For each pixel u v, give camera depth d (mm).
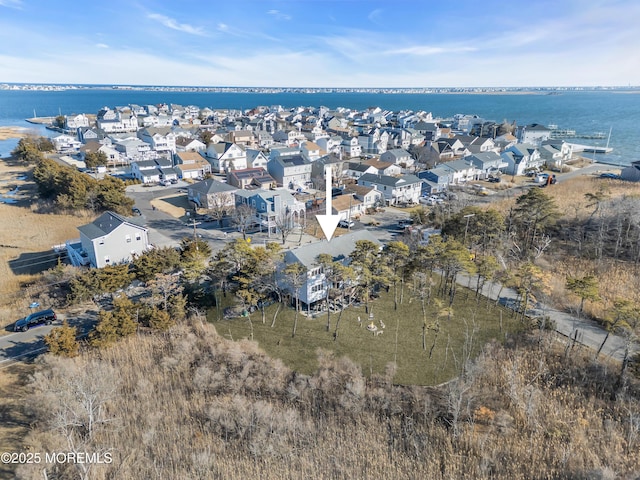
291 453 23047
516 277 38406
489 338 33062
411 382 28484
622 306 29625
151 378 28391
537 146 99688
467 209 47594
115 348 30688
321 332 33438
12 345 31469
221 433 24656
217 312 36000
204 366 28875
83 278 35438
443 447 23562
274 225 54375
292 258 36062
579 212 55969
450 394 25516
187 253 40594
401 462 22750
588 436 23938
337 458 22875
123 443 23625
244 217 52875
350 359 30391
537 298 38438
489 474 22031
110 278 36156
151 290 36125
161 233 53156
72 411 23484
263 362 29500
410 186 69500
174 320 33531
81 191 59031
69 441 21891
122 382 27969
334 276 33688
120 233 43062
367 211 63812
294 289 36219
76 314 35750
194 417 25641
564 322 34875
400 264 37906
